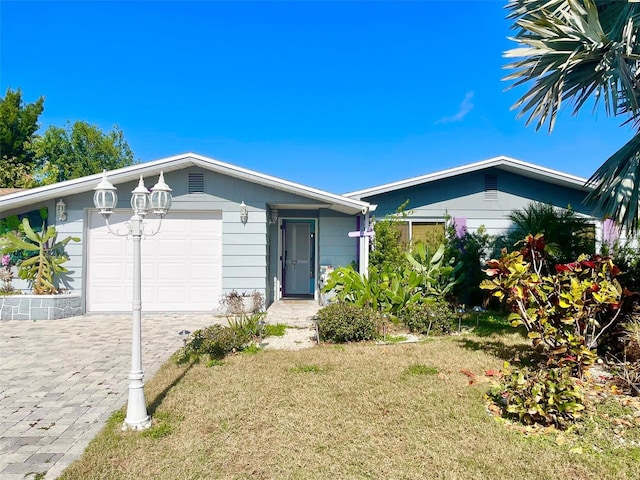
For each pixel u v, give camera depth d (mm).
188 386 4656
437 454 3182
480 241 10539
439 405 4062
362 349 6223
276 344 6730
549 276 5148
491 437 3449
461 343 6531
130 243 9797
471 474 2930
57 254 9508
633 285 6219
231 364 5492
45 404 4262
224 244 9766
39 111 27391
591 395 4301
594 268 4984
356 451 3234
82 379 5039
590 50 5348
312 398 4258
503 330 7539
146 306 9820
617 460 3115
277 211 11844
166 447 3322
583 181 10359
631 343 5051
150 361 5832
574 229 8656
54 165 27516
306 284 12891
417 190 10961
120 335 7457
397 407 4023
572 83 6051
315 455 3182
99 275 9734
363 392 4406
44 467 3080
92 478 2900
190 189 9758
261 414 3898
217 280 9969
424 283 8617
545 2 6059
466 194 11008
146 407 4039
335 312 7008
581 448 3279
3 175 23875
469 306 10273
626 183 5375
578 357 4684
